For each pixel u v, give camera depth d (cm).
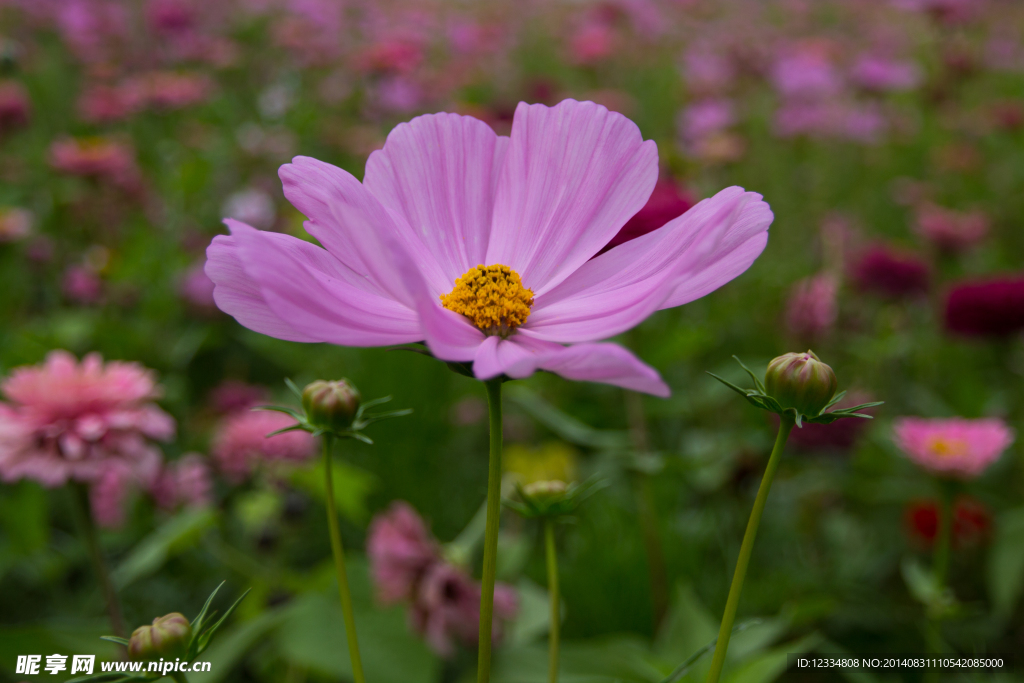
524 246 24
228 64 109
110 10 124
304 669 35
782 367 23
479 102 111
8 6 120
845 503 51
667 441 55
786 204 89
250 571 39
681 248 23
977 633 41
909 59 129
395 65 90
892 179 98
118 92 89
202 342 60
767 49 121
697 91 104
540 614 37
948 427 35
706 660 32
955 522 42
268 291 21
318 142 89
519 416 57
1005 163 97
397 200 24
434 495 51
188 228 75
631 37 141
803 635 41
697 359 57
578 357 20
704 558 46
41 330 56
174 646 23
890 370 58
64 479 33
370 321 22
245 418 44
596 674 32
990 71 123
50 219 75
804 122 95
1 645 30
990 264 78
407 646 34
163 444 51
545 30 158
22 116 79
